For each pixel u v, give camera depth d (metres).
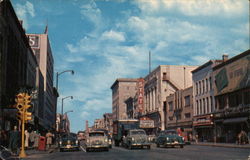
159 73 86.88
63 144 31.77
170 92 85.81
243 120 45.03
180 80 86.31
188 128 69.06
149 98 97.88
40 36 91.12
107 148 30.42
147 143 33.34
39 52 90.12
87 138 30.42
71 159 19.94
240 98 47.59
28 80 55.34
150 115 95.00
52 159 20.06
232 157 19.31
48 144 36.12
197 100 65.00
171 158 19.11
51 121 117.38
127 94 152.25
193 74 67.38
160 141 37.41
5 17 34.62
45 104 88.81
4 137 25.50
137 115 110.06
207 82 60.19
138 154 23.92
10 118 36.78
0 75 33.38
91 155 23.94
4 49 34.59
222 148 34.28
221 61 57.47
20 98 22.59
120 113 150.62
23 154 22.39
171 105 80.62
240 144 41.69
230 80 50.62
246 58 45.78
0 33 32.75
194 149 31.55
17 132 22.16
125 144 36.31
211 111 58.09
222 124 53.16
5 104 33.38
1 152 16.47
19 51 45.19
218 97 55.03
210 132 58.12
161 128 84.50
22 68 48.25
